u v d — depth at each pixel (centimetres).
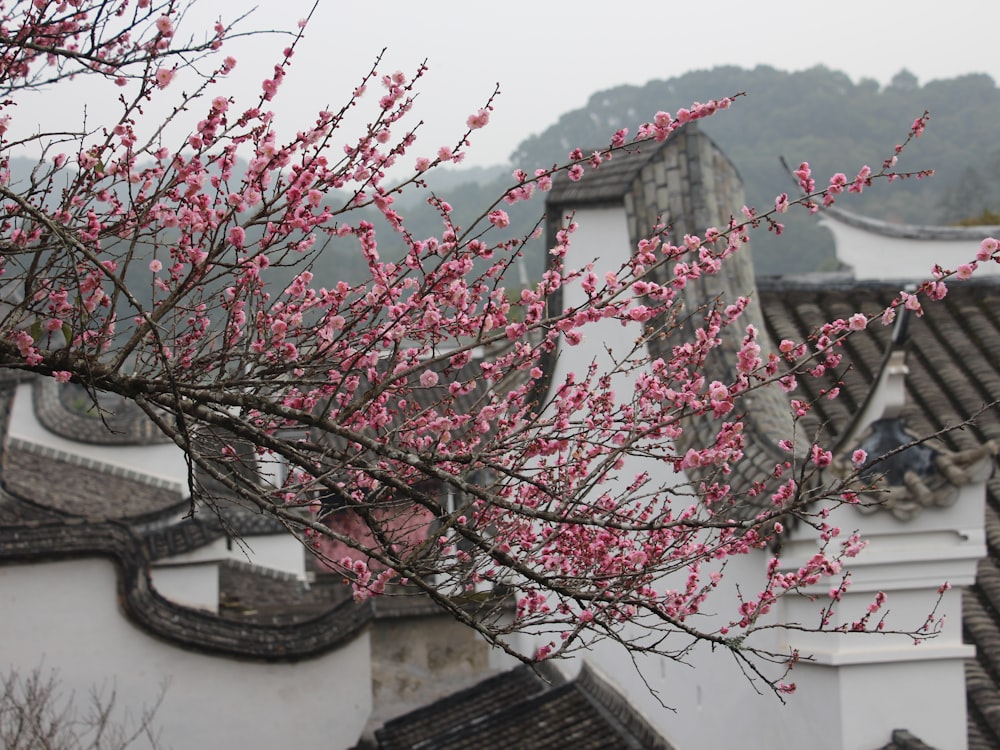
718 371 884
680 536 607
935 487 684
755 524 486
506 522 614
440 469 519
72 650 1339
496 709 1273
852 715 688
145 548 1700
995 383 1058
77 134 543
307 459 519
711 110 488
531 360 548
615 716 1041
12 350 520
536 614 554
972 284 1192
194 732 1374
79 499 2144
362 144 521
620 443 564
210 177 527
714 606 841
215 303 620
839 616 696
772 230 511
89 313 527
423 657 1566
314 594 1978
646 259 506
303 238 533
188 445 498
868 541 695
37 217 451
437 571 537
